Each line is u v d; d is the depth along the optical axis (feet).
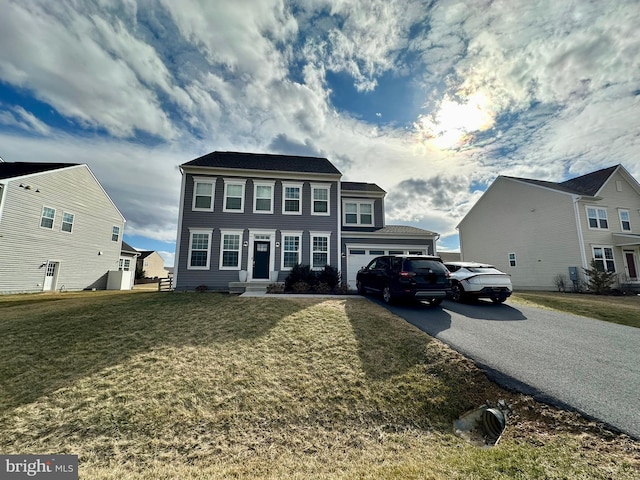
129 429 11.76
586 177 67.67
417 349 17.92
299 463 9.78
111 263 77.92
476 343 18.60
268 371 16.02
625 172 62.69
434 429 11.70
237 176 50.57
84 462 10.04
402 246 54.03
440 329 21.67
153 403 13.30
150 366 16.47
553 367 14.99
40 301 35.06
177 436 11.41
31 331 21.58
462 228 86.12
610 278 50.29
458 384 14.21
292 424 12.15
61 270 62.28
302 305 29.01
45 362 17.07
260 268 49.21
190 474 9.26
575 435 9.79
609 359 16.15
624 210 61.67
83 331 21.58
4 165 63.87
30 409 12.91
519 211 68.23
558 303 34.60
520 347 17.99
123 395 13.85
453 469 8.57
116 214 79.71
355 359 17.07
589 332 21.57
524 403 12.03
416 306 29.84
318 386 14.57
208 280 46.98
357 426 11.99
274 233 50.16
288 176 51.80
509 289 32.24
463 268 34.73
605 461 8.29
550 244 61.11
